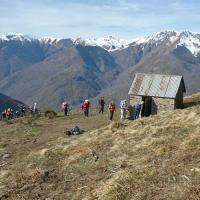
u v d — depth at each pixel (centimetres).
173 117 4062
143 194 2086
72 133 4694
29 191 2623
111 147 3278
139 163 2631
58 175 2853
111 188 2214
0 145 4600
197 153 2459
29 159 3478
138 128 3878
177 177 2183
